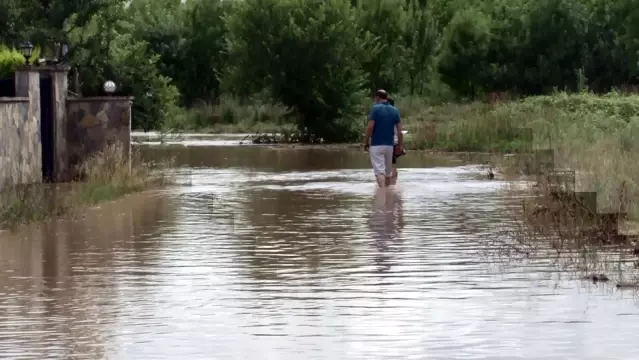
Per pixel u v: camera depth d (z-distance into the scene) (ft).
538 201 79.61
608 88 228.63
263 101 209.67
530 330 41.47
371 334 41.11
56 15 147.02
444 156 138.21
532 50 230.27
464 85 234.58
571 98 159.22
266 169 118.42
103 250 60.95
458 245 61.72
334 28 176.45
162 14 279.90
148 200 86.58
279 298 47.65
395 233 66.80
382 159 96.27
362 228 69.21
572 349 38.70
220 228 69.72
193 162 130.00
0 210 70.79
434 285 50.16
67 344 39.96
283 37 176.86
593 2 236.84
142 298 47.78
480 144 146.82
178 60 269.23
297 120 177.47
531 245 61.36
